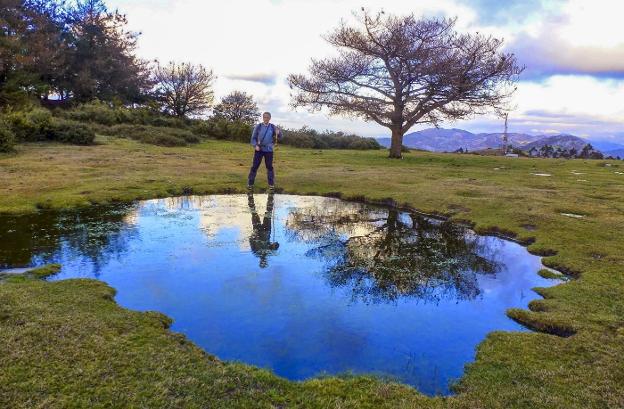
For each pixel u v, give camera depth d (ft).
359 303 15.35
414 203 32.45
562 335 13.20
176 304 14.74
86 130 65.67
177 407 8.77
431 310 14.93
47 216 26.35
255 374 10.24
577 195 34.22
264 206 31.73
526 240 23.50
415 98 68.44
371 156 73.46
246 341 12.41
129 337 11.57
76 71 115.65
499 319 14.32
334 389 9.86
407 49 65.21
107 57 120.26
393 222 27.96
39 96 100.42
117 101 109.19
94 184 34.88
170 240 22.31
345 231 25.46
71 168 41.98
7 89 81.66
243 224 26.16
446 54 65.36
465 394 9.77
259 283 16.89
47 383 9.23
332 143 107.76
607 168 60.13
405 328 13.52
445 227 26.91
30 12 99.50
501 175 49.44
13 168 40.14
